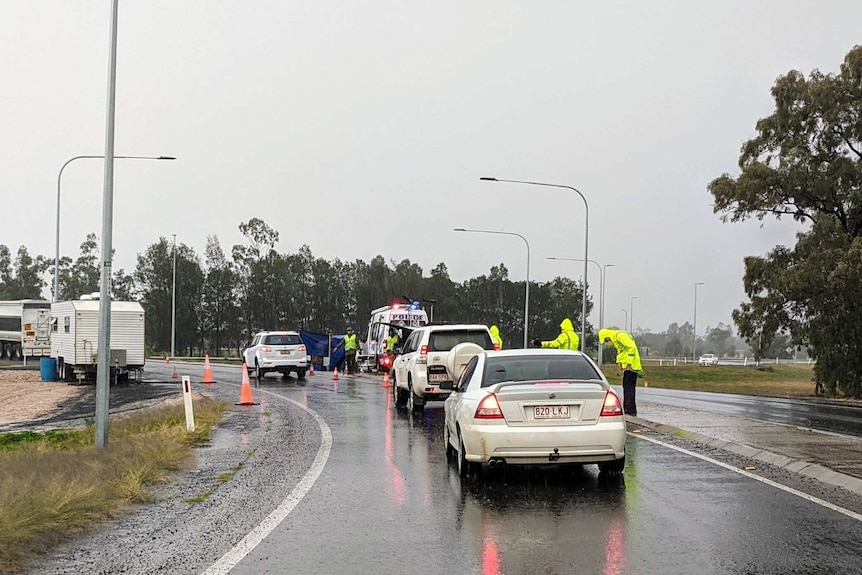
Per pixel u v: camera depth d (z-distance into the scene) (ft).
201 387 94.22
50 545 22.81
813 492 29.63
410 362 62.13
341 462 37.52
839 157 125.59
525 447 30.50
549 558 21.26
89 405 76.69
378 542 23.08
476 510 27.04
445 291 299.38
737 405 75.97
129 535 24.03
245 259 269.85
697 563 20.67
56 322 114.11
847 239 123.03
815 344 126.11
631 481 31.91
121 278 311.68
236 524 25.36
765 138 130.41
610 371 197.57
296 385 97.09
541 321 308.40
